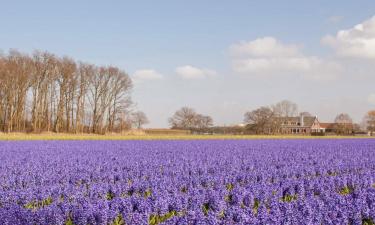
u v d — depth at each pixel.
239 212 11.67
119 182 18.92
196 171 22.39
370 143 59.50
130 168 23.17
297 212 12.16
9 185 17.44
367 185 18.75
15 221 11.02
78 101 97.06
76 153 33.94
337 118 136.12
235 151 38.88
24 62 90.44
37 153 33.34
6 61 89.56
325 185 17.56
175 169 22.50
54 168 22.02
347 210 12.52
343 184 18.44
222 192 15.09
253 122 128.50
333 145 52.81
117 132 100.88
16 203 13.54
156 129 126.19
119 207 12.52
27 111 93.00
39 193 14.66
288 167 23.52
